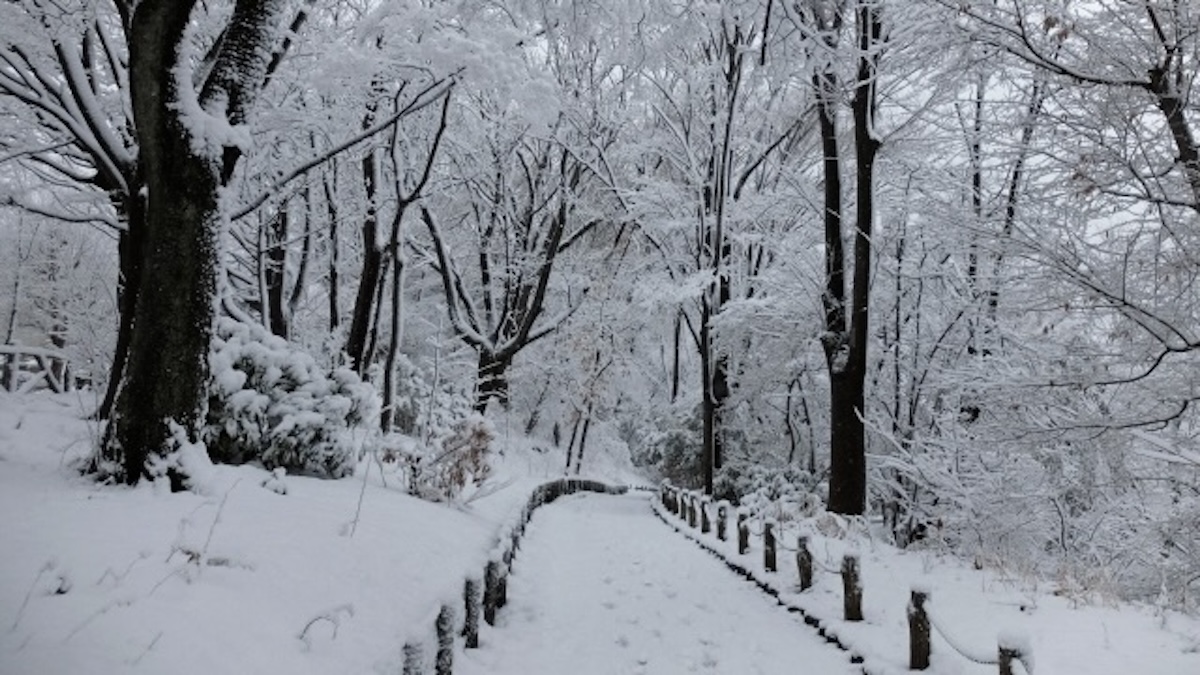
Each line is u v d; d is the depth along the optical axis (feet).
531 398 114.83
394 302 49.49
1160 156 26.66
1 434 27.53
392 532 24.99
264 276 55.16
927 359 57.26
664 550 43.80
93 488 21.75
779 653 22.41
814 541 39.45
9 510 18.01
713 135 76.38
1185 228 26.50
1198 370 27.89
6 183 46.68
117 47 45.44
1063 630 21.56
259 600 15.66
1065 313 27.25
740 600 29.86
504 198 86.84
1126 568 40.34
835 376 46.68
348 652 15.14
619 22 39.83
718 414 82.74
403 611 19.03
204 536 18.28
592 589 31.53
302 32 43.88
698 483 106.01
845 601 24.26
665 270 91.91
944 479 46.70
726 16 50.39
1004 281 40.98
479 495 39.40
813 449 80.64
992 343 54.08
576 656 21.97
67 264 101.71
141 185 32.24
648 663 21.44
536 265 90.94
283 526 21.18
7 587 13.25
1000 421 36.96
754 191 84.12
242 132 24.27
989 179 47.50
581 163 83.35
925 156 53.83
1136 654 19.06
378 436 38.50
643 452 134.62
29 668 10.62
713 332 75.15
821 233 70.23
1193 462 25.93
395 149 47.91
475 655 20.59
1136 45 26.12
